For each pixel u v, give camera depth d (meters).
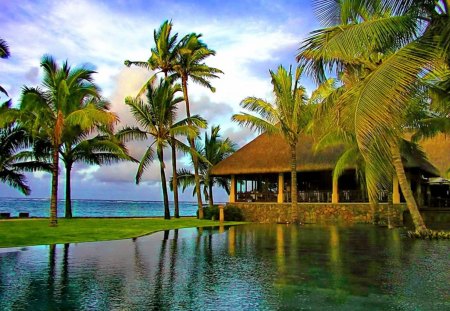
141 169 29.48
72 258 10.42
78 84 21.42
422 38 7.38
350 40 7.73
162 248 12.67
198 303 6.12
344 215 27.23
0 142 26.03
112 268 9.03
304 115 24.95
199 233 18.50
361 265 9.59
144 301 6.21
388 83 6.73
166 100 29.00
